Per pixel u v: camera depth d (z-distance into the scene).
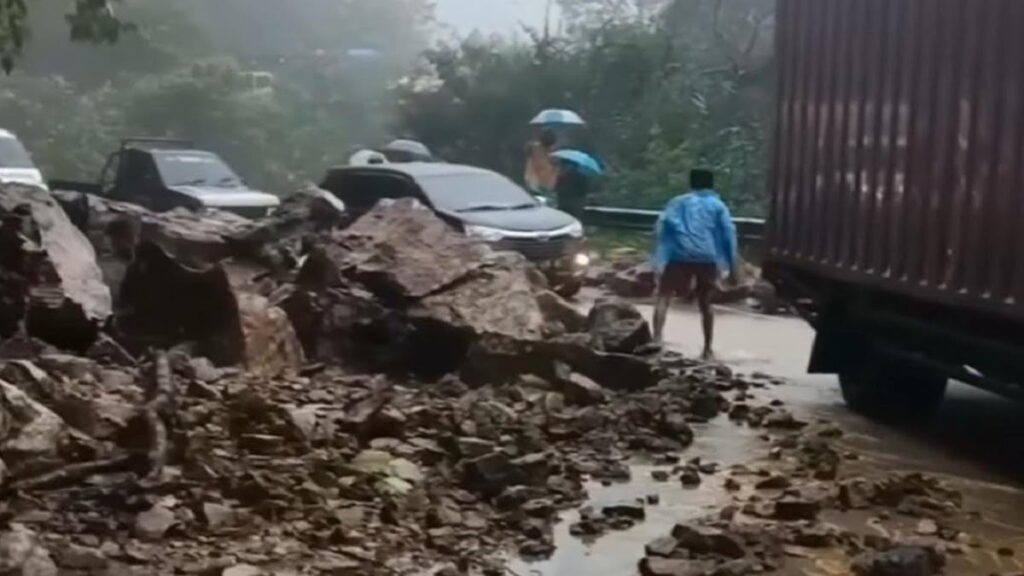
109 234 14.52
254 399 9.38
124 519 7.18
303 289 12.58
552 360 11.45
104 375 10.12
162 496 7.55
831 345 11.86
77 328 10.95
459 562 6.98
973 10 9.12
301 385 11.02
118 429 8.50
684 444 10.05
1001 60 8.77
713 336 15.94
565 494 8.36
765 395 12.33
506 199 20.03
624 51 32.75
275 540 7.12
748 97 30.67
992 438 10.70
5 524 6.82
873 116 10.70
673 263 14.38
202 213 19.31
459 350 12.15
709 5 33.53
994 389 9.65
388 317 12.39
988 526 8.05
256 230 13.55
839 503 8.39
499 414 10.02
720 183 28.23
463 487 8.30
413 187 19.86
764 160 28.33
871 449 10.22
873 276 10.63
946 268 9.47
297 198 14.84
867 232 10.78
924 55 9.83
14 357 10.25
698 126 30.38
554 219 19.58
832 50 11.52
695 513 8.16
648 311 18.23
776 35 12.88
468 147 35.31
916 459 9.89
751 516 8.06
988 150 8.91
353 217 18.38
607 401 11.04
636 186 29.38
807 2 12.09
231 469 8.06
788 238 12.55
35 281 10.97
